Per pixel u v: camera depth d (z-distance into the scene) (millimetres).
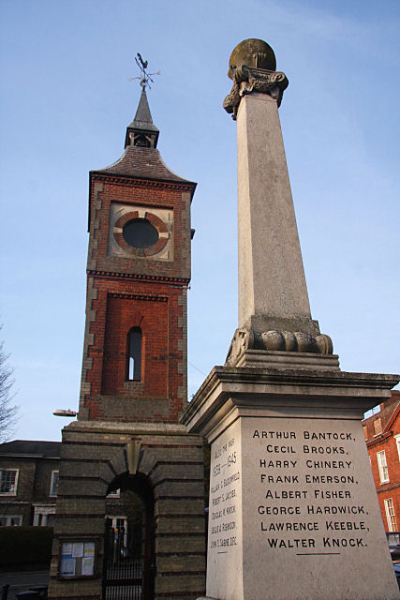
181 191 20219
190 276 18781
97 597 13750
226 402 4648
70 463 15016
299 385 4570
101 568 14125
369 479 4547
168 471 15477
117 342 17531
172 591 14117
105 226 18906
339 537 4250
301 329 5488
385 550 4285
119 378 17000
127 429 15758
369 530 4336
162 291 18391
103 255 18391
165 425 16156
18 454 42594
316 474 4449
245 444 4430
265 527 4168
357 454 4617
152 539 16484
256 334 5117
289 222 6203
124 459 15383
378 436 35375
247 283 5891
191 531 14867
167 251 19125
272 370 4508
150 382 17125
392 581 4172
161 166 21016
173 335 17781
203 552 14664
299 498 4328
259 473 4352
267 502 4262
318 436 4598
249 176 6434
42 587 16828
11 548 32969
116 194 19531
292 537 4176
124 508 38250
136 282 18328
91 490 14812
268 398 4574
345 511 4363
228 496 4633
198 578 14359
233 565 4223
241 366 4934
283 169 6609
